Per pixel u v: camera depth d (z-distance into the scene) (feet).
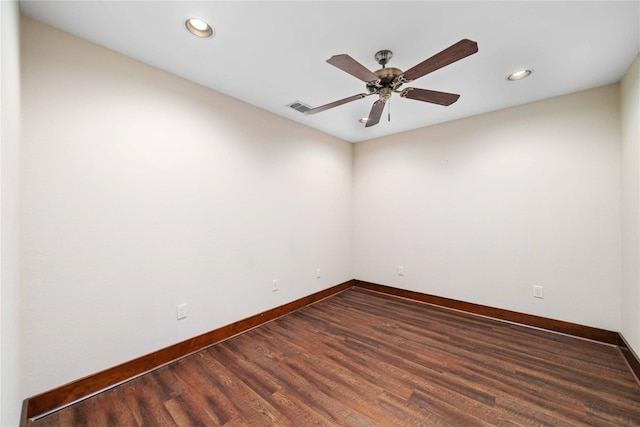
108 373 6.42
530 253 9.68
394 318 10.64
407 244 12.91
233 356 7.86
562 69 7.36
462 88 8.46
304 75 7.73
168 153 7.53
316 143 12.59
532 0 4.95
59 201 5.77
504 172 10.16
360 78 5.96
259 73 7.61
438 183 11.85
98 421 5.43
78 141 6.02
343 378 6.82
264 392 6.31
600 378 6.72
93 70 6.23
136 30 5.82
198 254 8.22
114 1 4.96
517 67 7.25
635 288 7.06
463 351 8.10
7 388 3.60
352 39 6.10
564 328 9.07
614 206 8.22
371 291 14.20
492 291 10.52
